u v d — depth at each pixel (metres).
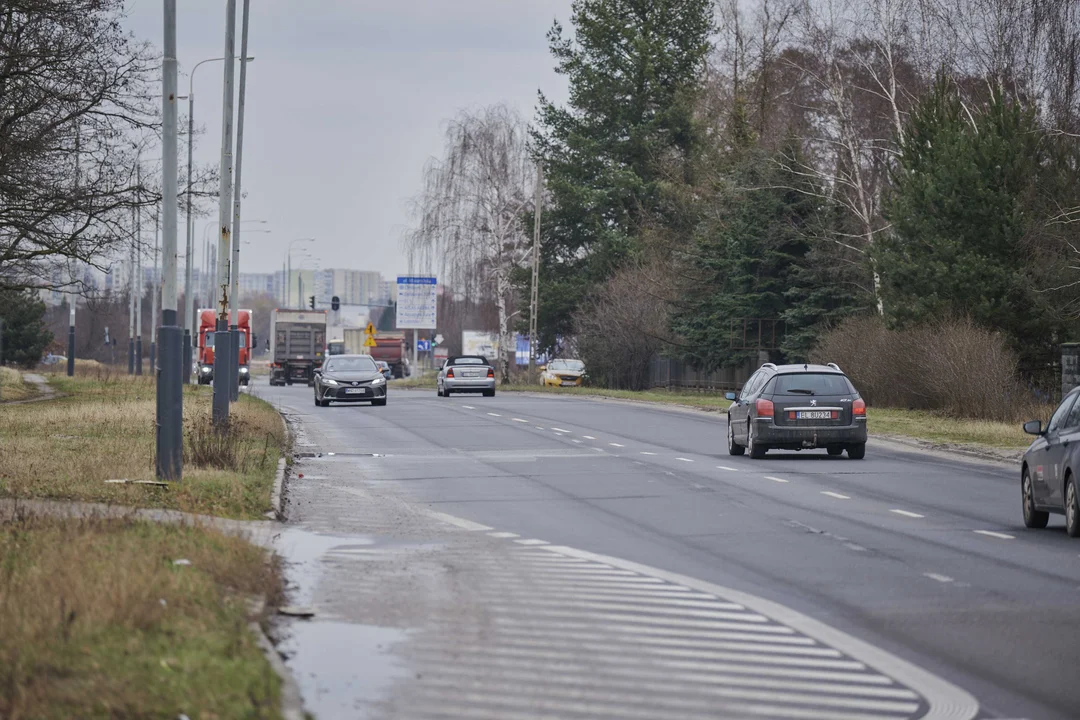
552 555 42.41
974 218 128.12
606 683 25.77
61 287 114.06
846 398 81.38
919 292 133.00
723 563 41.16
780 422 80.56
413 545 44.06
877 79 160.62
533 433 105.75
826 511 55.22
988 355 120.25
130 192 102.56
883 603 34.47
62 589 27.95
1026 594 35.81
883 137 173.62
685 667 27.20
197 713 20.72
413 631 30.11
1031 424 51.69
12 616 25.67
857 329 150.00
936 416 123.31
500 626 30.92
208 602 29.19
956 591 36.25
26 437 81.56
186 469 60.91
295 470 72.88
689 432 108.25
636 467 75.81
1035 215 126.06
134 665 23.22
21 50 93.19
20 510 41.81
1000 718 23.67
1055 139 130.50
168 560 33.38
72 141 100.19
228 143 107.75
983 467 78.38
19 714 19.83
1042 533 49.22
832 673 26.86
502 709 23.72
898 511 55.50
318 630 29.95
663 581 37.62
